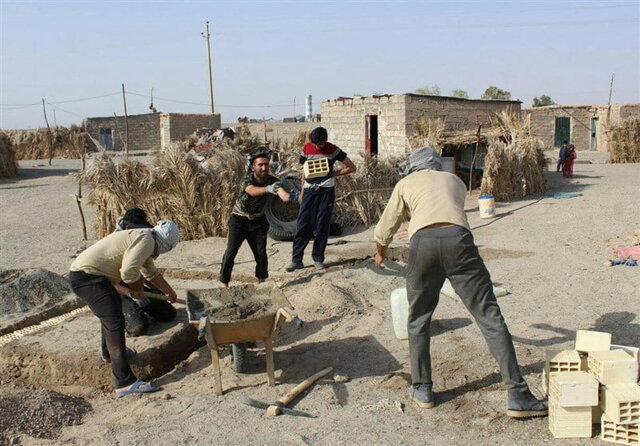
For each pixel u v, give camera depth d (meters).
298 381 5.75
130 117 48.97
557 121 40.22
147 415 5.22
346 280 8.58
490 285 4.88
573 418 4.53
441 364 5.91
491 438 4.60
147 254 5.72
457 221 4.85
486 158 15.64
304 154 9.42
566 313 7.00
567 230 11.55
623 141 29.34
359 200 13.22
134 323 6.57
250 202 7.80
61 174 30.97
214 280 9.40
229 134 22.44
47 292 8.42
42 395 5.42
